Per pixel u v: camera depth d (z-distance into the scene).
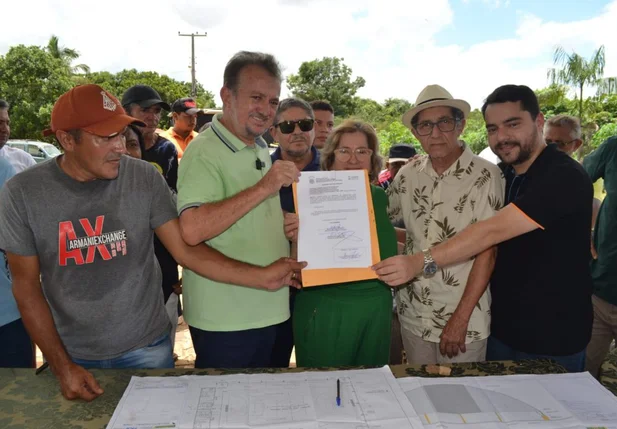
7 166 2.69
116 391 1.33
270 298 1.91
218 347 1.87
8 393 1.32
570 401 1.25
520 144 1.86
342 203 1.75
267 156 2.04
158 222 1.70
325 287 1.92
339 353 1.90
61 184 1.53
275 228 1.96
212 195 1.70
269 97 1.78
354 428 1.13
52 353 1.38
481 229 1.75
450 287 2.06
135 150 2.56
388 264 1.70
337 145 1.98
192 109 4.89
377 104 42.44
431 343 2.17
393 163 4.25
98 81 34.59
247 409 1.21
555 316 1.85
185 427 1.13
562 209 1.73
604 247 2.59
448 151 2.01
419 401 1.25
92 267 1.58
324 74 44.22
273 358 2.39
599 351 2.75
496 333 2.02
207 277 1.71
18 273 1.52
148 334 1.72
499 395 1.28
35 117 23.47
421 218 2.12
